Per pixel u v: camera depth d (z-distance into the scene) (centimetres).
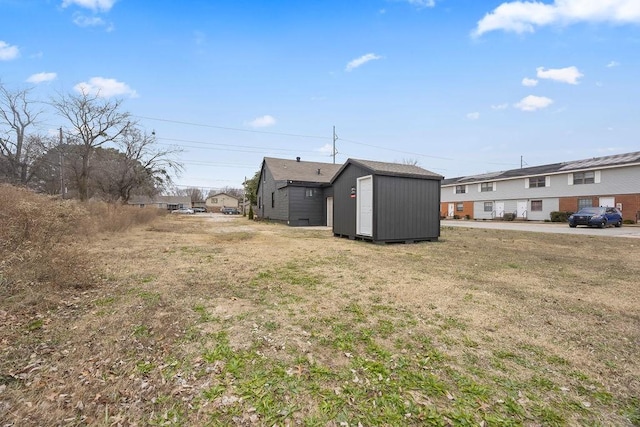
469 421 169
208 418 169
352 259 664
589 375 218
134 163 2388
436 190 1041
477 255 735
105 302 357
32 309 321
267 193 2367
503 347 259
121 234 1112
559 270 570
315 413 174
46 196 686
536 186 2667
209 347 251
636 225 1953
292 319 315
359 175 1021
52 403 179
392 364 229
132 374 211
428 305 364
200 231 1377
